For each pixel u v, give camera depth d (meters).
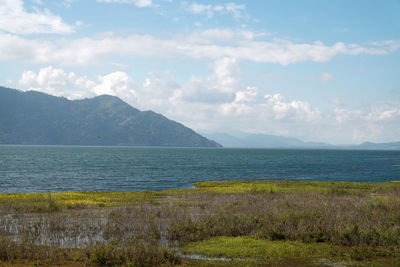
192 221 17.00
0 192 43.03
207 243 13.79
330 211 19.58
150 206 24.06
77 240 14.22
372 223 15.95
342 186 42.34
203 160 133.88
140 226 16.42
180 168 88.56
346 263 11.38
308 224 15.56
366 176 70.19
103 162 111.94
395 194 32.47
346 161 140.62
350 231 13.96
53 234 15.22
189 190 38.44
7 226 16.92
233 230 15.52
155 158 145.62
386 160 155.25
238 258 11.93
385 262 11.41
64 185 50.88
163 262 11.30
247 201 26.42
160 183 53.88
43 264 11.07
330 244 13.82
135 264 10.79
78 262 11.42
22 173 69.31
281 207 21.83
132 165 98.50
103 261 11.26
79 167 88.38
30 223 17.55
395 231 14.16
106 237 14.59
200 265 11.09
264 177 66.06
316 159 158.12
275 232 14.67
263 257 12.01
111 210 22.61
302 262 11.49
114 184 52.50
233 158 158.25
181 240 14.00
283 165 106.69
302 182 48.34
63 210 22.47
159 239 14.41
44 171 74.75
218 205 24.59
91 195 33.00
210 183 49.75
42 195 32.25
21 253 11.92
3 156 139.00
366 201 24.75
